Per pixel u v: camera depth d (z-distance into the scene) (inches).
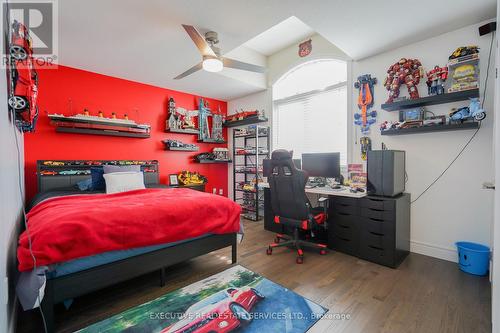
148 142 161.9
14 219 64.4
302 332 57.2
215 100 201.8
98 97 141.1
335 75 139.2
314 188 118.2
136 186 120.2
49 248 54.7
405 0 75.7
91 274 62.5
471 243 91.1
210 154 190.1
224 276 84.7
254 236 130.6
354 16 84.6
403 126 103.0
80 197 95.0
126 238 66.5
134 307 67.2
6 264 48.1
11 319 53.3
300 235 128.3
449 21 87.6
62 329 58.8
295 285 78.2
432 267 90.8
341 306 67.0
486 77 87.4
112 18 86.6
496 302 39.6
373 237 95.7
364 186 111.1
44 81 125.2
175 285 78.9
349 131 125.6
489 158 87.9
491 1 76.0
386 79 108.8
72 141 133.0
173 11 82.8
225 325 59.6
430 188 101.7
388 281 80.6
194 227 82.0
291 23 132.0
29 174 120.4
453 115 90.4
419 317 62.1
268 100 172.9
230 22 89.9
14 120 57.1
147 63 127.3
